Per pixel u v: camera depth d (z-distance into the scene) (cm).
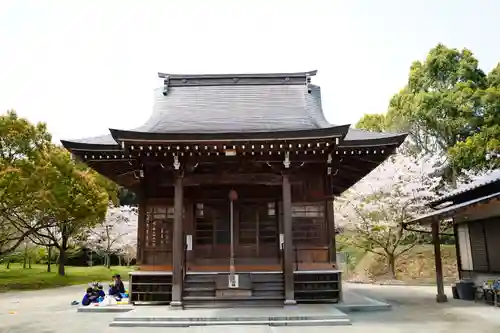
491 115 2989
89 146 1503
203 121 1577
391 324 1148
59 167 2702
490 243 1680
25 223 2834
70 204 2736
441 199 2011
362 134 1612
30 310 1560
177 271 1370
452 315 1303
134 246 3841
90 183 2869
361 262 3094
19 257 4253
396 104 3728
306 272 1487
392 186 2706
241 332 1043
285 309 1304
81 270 3975
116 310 1438
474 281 1786
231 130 1483
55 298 1997
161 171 1537
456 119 3192
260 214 1667
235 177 1480
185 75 1856
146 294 1499
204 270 1580
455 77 3397
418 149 3638
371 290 2112
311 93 1811
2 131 2559
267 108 1691
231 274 1445
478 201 1338
